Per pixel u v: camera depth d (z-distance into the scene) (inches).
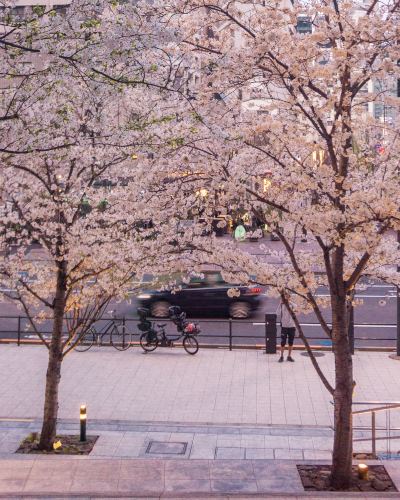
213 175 323.9
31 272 412.8
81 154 362.6
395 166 341.7
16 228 416.5
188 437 410.9
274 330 631.8
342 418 314.8
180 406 479.8
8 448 390.0
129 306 852.6
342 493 292.7
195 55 340.8
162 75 330.0
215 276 778.2
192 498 286.0
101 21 280.5
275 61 325.7
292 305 569.3
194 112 293.7
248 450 385.7
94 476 312.5
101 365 598.9
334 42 317.7
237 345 666.2
